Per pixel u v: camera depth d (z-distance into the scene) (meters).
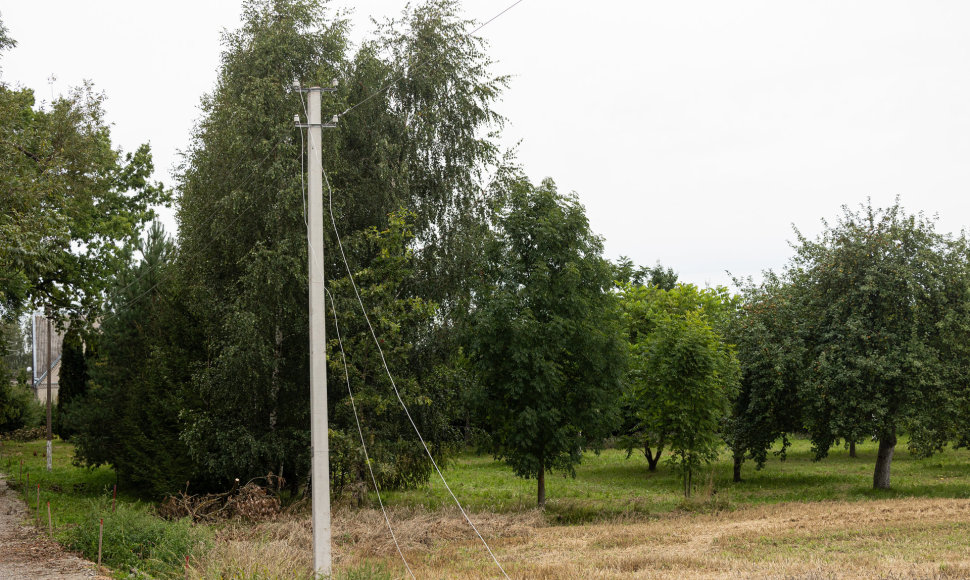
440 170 26.69
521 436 23.19
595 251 25.34
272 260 22.17
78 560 15.07
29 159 24.66
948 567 12.70
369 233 24.03
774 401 29.95
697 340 25.97
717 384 26.23
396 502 26.14
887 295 27.19
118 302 28.39
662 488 32.28
